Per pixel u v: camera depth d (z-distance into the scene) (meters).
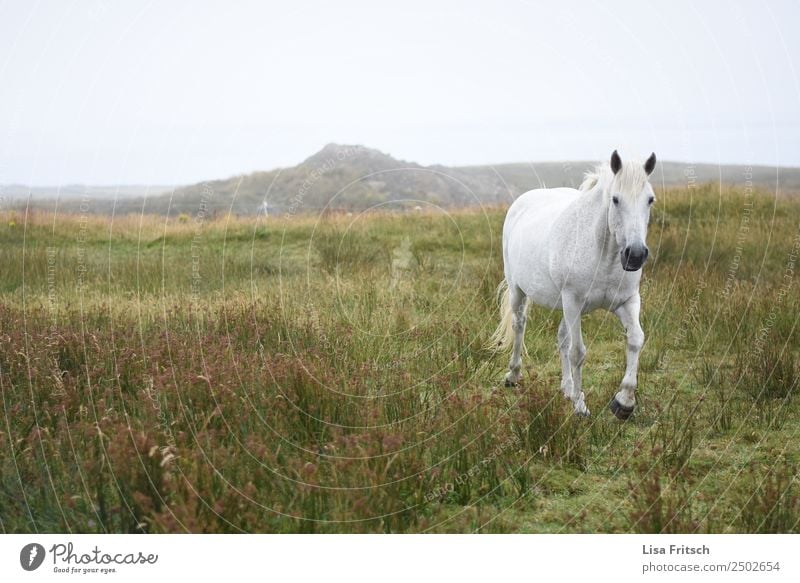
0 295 7.49
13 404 4.21
